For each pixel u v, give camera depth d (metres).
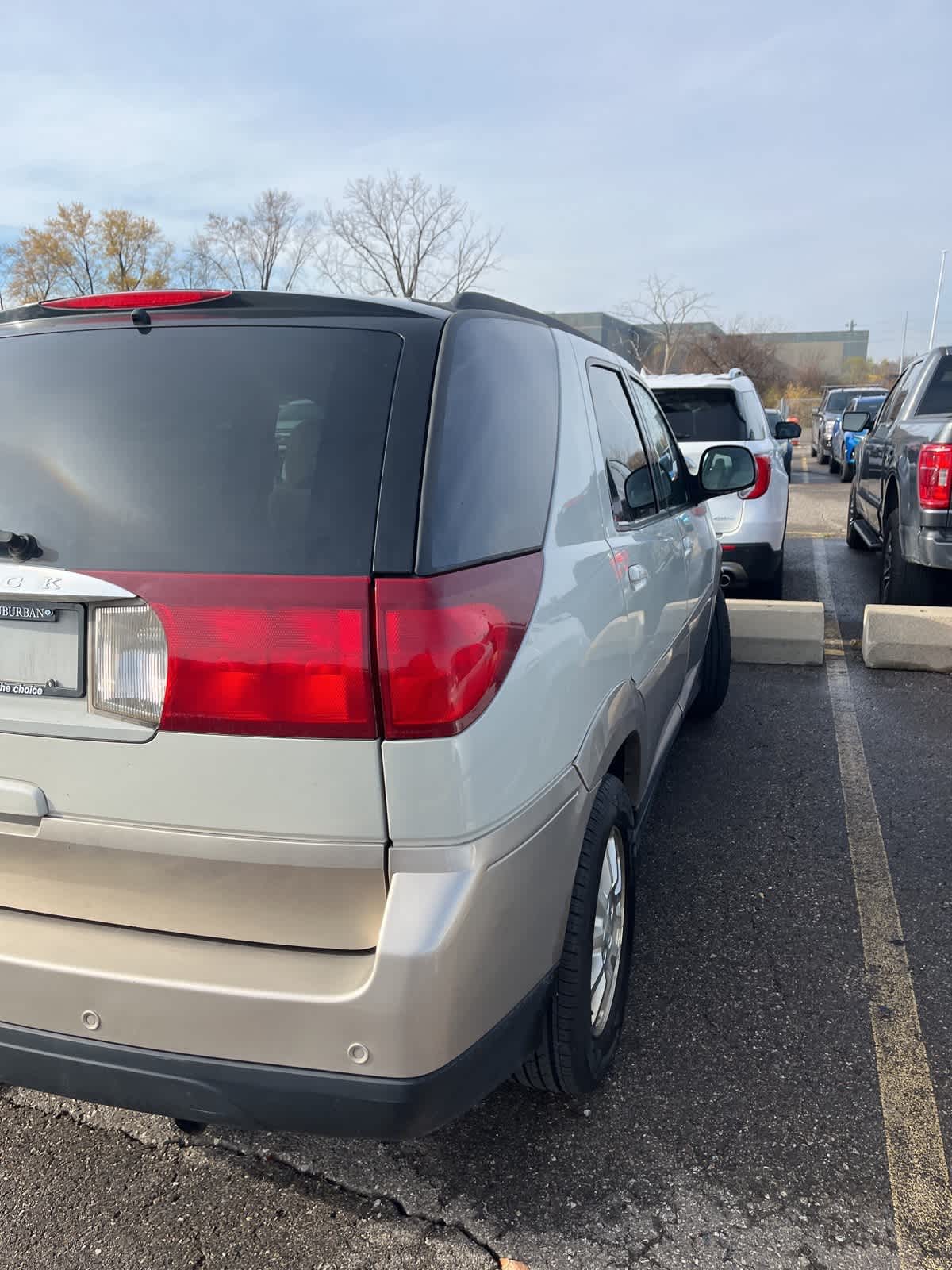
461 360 1.94
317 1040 1.67
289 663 1.63
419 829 1.65
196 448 1.79
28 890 1.89
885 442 7.78
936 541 6.15
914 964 2.99
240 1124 1.76
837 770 4.54
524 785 1.85
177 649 1.67
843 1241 2.03
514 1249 2.03
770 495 7.27
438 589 1.65
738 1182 2.18
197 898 1.77
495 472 1.94
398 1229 2.09
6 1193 2.20
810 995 2.85
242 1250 2.04
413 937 1.63
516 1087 2.51
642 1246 2.03
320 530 1.67
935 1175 2.19
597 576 2.37
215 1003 1.69
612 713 2.36
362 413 1.77
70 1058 1.78
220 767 1.68
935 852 3.72
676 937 3.17
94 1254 2.04
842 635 7.16
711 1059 2.59
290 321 1.92
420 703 1.62
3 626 1.80
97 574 1.71
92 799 1.77
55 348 1.98
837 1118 2.37
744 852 3.75
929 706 5.44
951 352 7.23
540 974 1.97
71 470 1.82
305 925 1.73
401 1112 1.67
